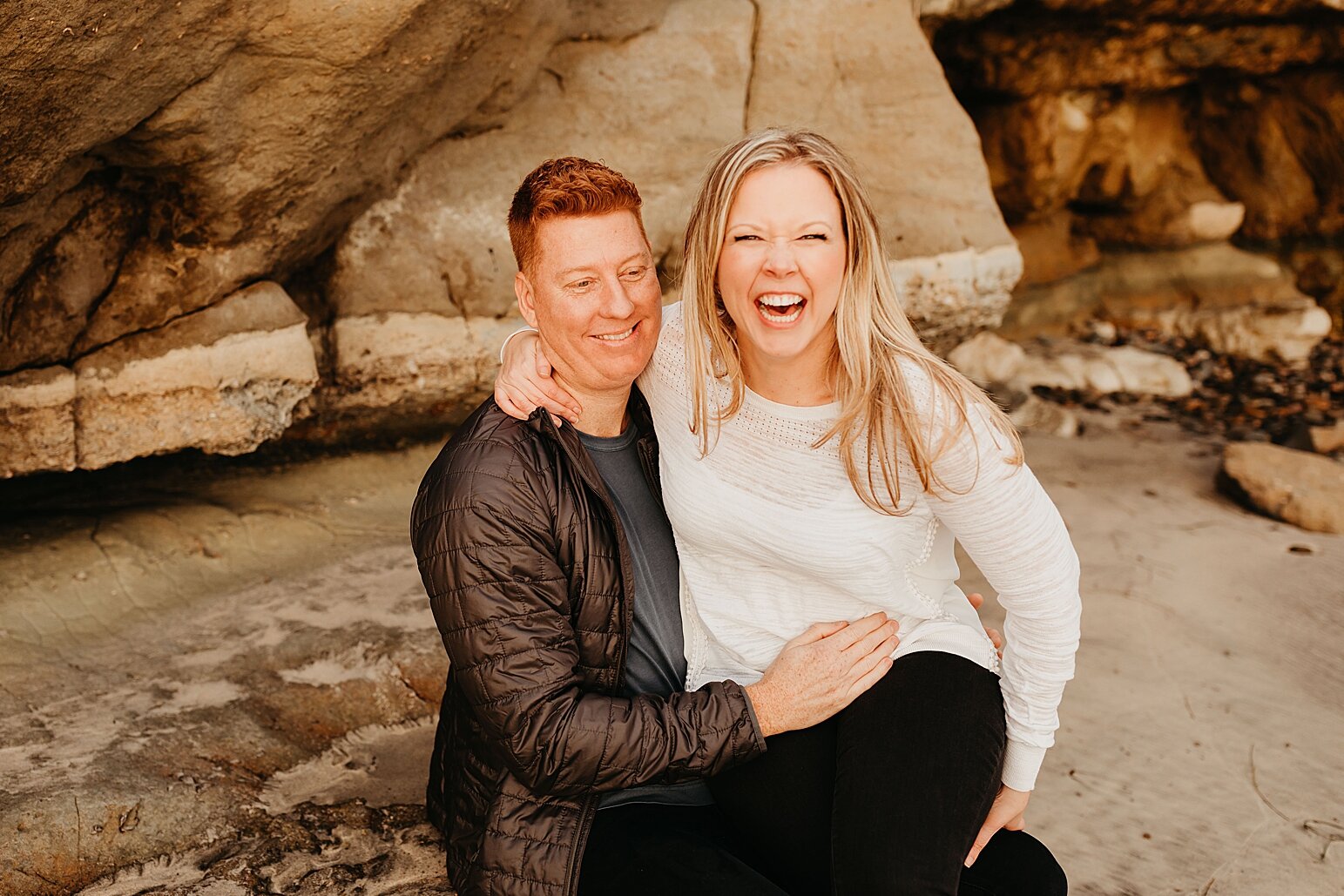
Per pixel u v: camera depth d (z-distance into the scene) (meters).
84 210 3.11
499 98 3.96
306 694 2.92
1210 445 6.03
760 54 4.52
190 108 2.93
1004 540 1.99
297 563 3.54
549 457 2.06
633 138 4.27
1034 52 6.89
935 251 4.70
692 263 2.01
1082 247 8.06
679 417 2.17
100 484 3.71
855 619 2.15
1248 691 3.46
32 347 3.12
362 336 3.88
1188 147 8.02
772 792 2.07
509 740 1.94
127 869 2.32
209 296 3.38
